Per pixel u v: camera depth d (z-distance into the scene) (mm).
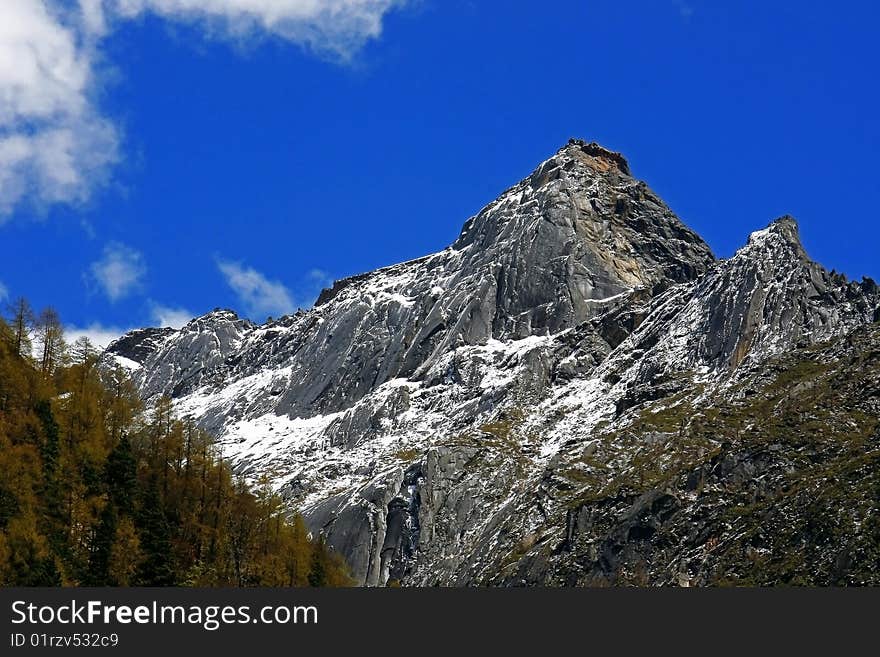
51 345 171750
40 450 153750
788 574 174500
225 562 161750
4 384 159250
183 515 164875
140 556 148000
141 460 170375
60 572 137625
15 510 142625
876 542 168875
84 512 149625
